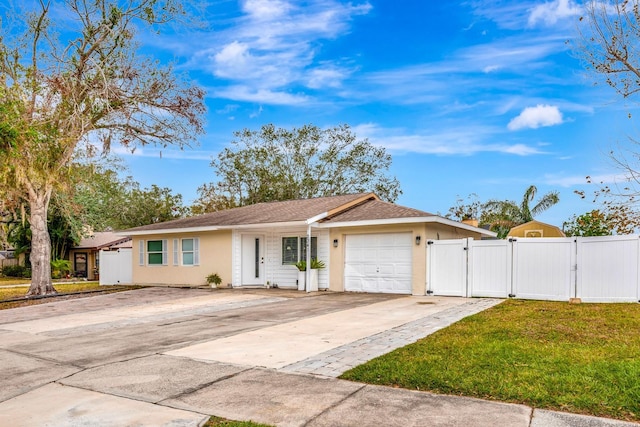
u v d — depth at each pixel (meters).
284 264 19.47
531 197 28.81
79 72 17.86
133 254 23.80
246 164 40.72
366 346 7.75
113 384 6.03
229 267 19.81
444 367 6.16
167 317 11.93
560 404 4.82
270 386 5.73
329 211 18.16
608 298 12.55
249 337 8.82
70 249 37.34
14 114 14.58
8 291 22.31
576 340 7.62
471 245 14.73
